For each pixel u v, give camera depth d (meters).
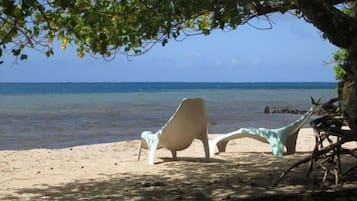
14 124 22.20
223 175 8.00
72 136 17.17
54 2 5.64
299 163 6.81
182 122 9.15
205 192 6.68
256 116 28.42
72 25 6.56
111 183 7.47
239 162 9.48
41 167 9.20
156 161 9.78
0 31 5.73
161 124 22.27
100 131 19.05
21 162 9.81
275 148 10.39
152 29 7.11
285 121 24.45
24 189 7.10
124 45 7.44
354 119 4.80
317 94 78.06
